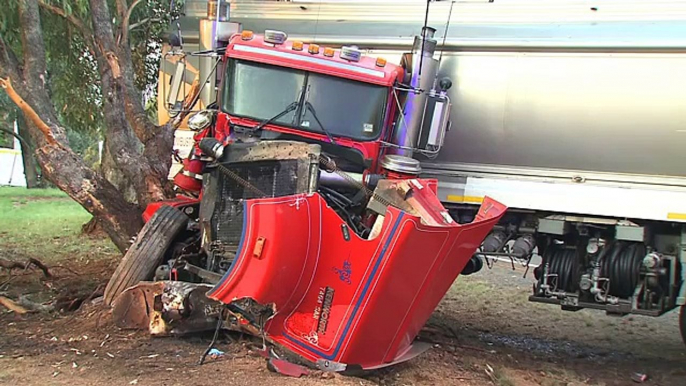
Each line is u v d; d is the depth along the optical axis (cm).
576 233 736
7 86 771
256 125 638
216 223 607
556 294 732
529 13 722
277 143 568
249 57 638
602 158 704
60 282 874
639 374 668
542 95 716
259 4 833
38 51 852
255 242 492
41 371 497
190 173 636
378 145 628
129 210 840
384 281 491
